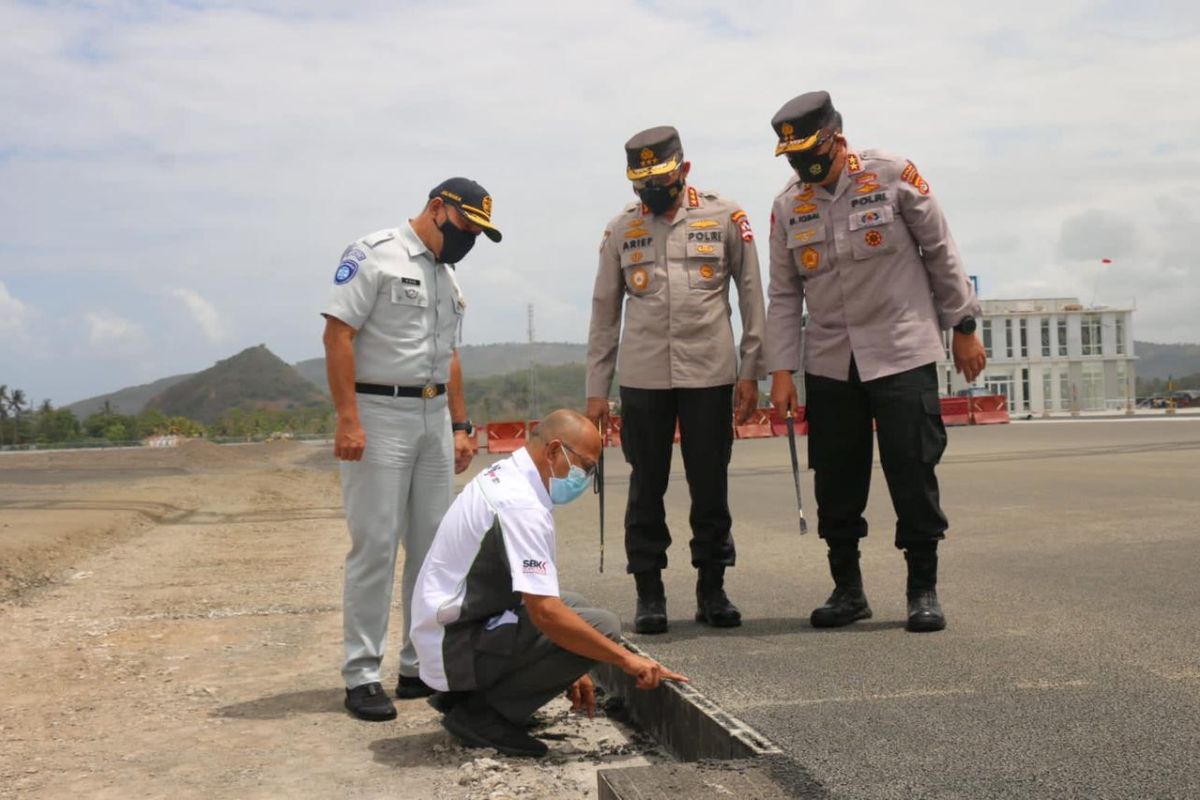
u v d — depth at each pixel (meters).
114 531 10.02
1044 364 66.06
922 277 4.13
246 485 17.33
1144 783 2.19
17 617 5.88
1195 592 4.45
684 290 4.27
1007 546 6.22
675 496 11.77
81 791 2.95
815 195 4.18
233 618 5.75
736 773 2.34
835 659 3.47
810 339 4.27
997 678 3.11
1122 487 9.86
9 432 123.19
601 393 4.54
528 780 2.89
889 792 2.20
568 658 3.10
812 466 4.26
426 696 4.02
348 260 3.79
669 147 4.19
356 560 3.78
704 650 3.72
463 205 3.86
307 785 2.95
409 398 3.85
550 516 3.15
